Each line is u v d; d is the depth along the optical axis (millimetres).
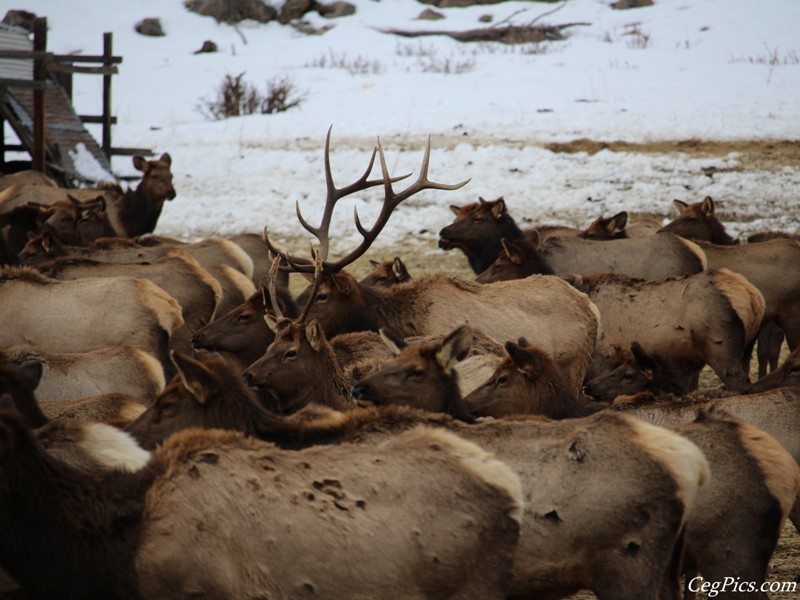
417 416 17750
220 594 14828
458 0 136875
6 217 44250
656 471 16891
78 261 34781
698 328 33438
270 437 18281
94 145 66250
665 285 34250
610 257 39531
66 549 15008
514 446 17531
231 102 92062
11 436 14938
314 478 15273
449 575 15133
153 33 130250
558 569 17188
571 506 17000
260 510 15000
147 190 53156
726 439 19250
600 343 34688
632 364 26906
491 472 15570
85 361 26766
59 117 67125
